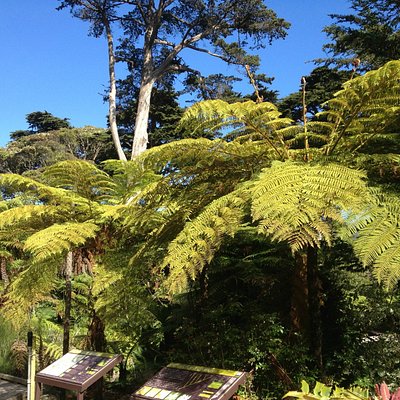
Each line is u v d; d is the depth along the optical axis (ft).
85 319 23.08
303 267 15.46
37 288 14.61
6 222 13.46
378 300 17.06
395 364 16.03
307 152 12.03
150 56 56.95
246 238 18.29
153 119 64.44
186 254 9.07
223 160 12.04
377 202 8.96
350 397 7.72
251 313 17.06
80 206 15.40
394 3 28.71
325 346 16.88
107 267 14.60
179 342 19.12
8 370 21.01
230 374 9.97
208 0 56.85
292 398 9.96
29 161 82.12
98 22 62.80
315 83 40.52
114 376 20.40
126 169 15.94
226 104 10.93
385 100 10.25
